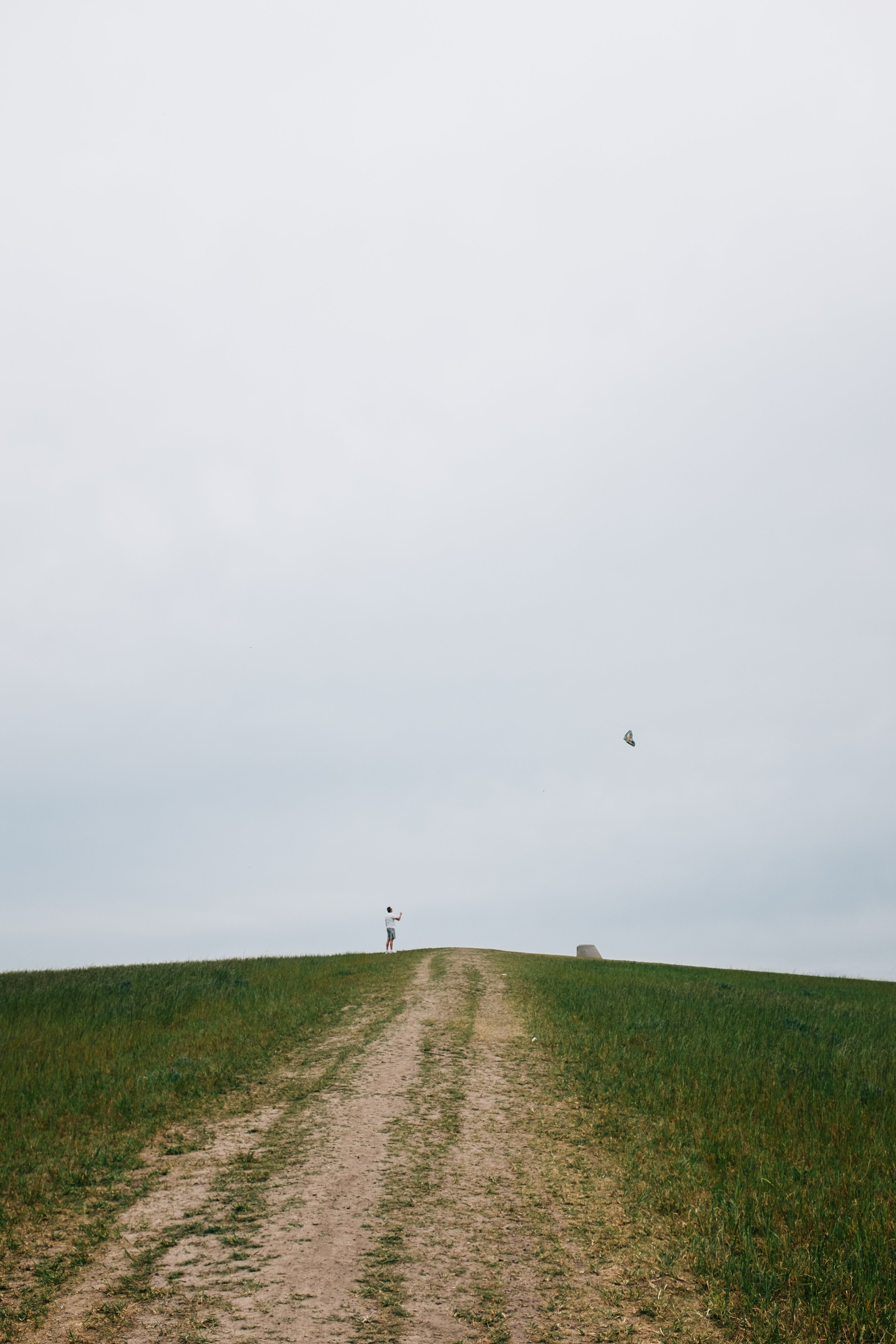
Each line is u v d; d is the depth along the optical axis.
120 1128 9.67
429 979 23.45
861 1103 10.91
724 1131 9.48
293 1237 6.82
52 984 21.80
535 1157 8.80
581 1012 17.52
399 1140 9.32
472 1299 5.84
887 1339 5.29
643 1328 5.48
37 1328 5.42
